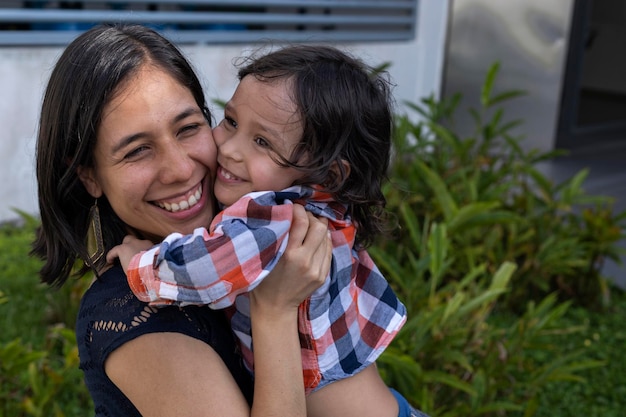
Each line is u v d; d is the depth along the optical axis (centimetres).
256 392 123
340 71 138
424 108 714
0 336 340
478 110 761
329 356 136
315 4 591
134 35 127
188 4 512
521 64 735
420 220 419
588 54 1070
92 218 136
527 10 719
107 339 123
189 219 133
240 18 545
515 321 402
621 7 1023
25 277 391
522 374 337
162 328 121
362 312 146
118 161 123
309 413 140
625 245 538
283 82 133
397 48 671
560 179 686
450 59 762
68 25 488
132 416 126
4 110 455
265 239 118
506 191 445
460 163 445
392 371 264
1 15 436
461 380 280
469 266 388
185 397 118
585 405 340
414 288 290
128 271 118
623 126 822
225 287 115
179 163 125
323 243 128
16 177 469
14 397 278
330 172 137
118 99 120
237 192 136
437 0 702
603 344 394
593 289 433
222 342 128
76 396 301
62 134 124
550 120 737
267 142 133
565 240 409
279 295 124
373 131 140
